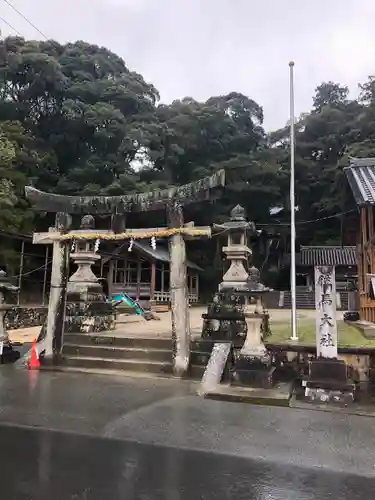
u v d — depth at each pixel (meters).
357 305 14.36
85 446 4.41
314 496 3.32
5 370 8.67
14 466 3.85
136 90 37.06
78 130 31.52
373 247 10.77
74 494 3.30
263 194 36.50
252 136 41.75
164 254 28.31
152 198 8.73
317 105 46.81
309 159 40.16
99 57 36.75
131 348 9.12
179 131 37.19
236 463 4.00
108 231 9.02
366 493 3.40
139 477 3.64
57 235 9.20
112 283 25.61
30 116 31.59
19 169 25.67
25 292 21.84
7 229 18.95
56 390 6.95
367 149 33.38
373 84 42.16
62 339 9.13
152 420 5.36
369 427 5.19
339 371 6.67
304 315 18.52
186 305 8.31
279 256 35.28
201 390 6.82
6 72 29.56
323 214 39.19
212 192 8.44
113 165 30.84
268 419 5.48
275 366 7.81
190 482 3.56
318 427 5.17
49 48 35.03
